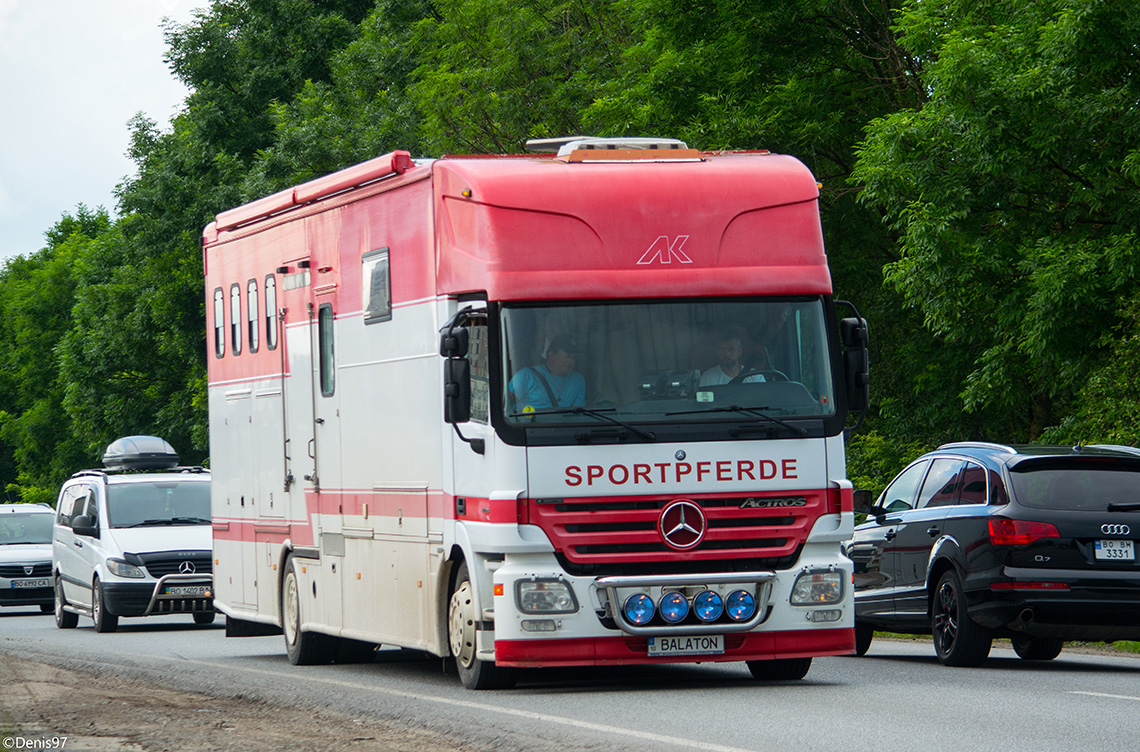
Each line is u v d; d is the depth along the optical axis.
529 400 19.91
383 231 23.36
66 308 145.50
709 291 20.52
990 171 40.38
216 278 31.44
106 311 96.06
